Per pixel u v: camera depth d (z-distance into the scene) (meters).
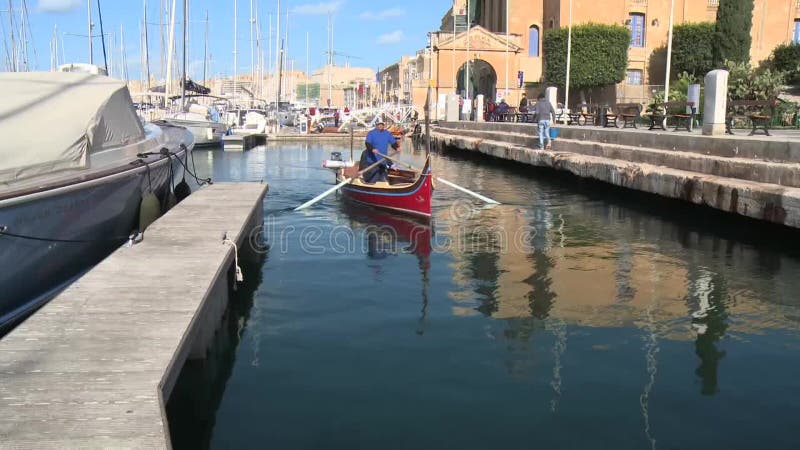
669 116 19.80
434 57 51.09
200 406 5.50
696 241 11.99
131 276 6.96
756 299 8.48
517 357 6.51
